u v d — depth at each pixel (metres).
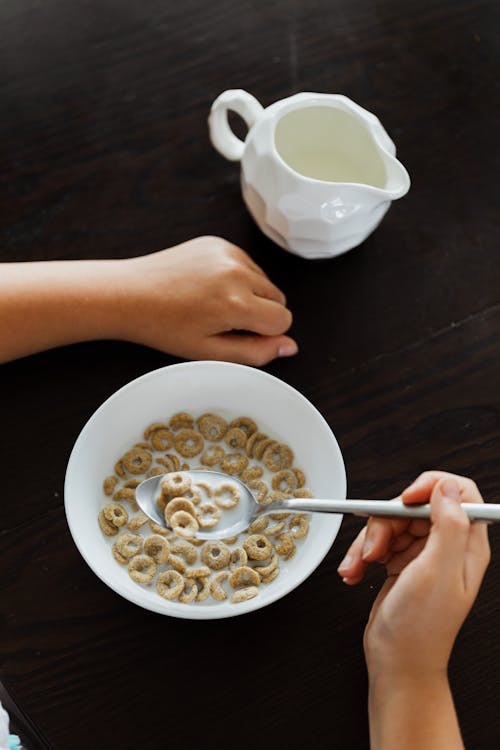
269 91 0.86
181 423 0.78
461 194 0.85
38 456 0.78
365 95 0.87
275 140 0.80
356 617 0.76
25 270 0.79
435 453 0.79
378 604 0.73
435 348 0.81
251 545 0.74
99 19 0.87
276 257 0.83
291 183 0.76
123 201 0.83
